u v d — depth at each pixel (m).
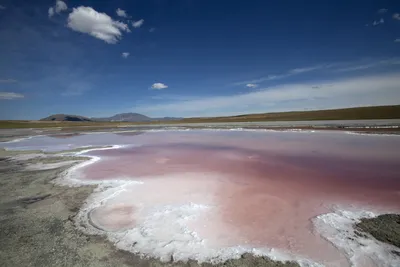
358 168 11.29
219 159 14.48
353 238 5.39
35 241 5.62
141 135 32.88
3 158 16.41
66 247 5.37
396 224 5.92
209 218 6.66
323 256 4.84
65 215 7.03
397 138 20.05
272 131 31.39
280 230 5.92
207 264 4.73
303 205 7.34
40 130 50.53
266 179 10.09
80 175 11.34
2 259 4.93
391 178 9.64
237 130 35.53
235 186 9.30
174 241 5.55
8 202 8.09
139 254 5.09
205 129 40.28
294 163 12.78
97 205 7.72
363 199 7.62
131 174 11.40
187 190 8.98
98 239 5.69
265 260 4.79
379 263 4.52
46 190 9.27
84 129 51.28
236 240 5.54
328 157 13.93
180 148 19.28
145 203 7.82
